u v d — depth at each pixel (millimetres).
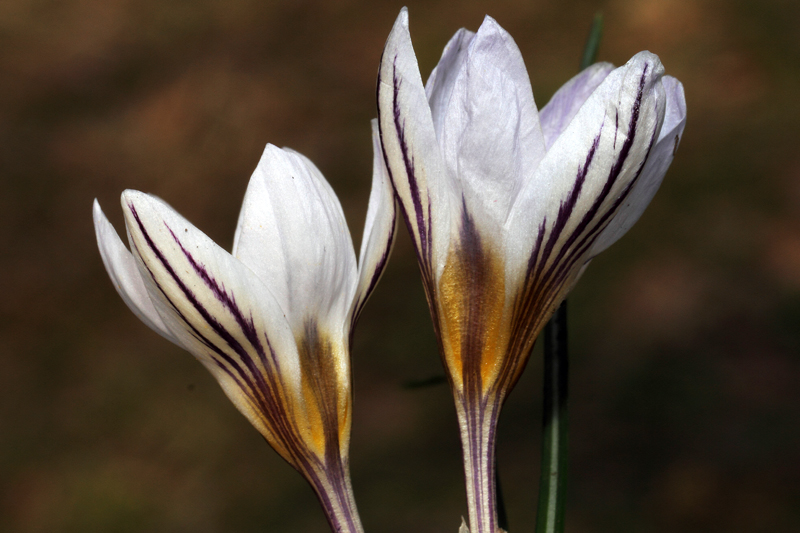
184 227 305
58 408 1008
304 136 1325
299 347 310
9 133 1476
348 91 1393
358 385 930
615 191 305
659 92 302
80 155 1407
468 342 310
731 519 714
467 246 308
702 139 1104
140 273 310
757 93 1143
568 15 1348
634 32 1291
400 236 1092
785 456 757
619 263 985
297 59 1483
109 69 1601
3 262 1229
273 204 307
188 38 1615
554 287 310
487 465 310
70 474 923
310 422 312
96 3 1798
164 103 1469
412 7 1498
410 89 304
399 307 1008
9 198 1343
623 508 743
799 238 962
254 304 308
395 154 308
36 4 1834
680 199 1036
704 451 777
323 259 308
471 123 304
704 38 1247
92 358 1073
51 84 1585
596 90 302
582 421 834
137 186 1331
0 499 906
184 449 929
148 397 999
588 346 906
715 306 909
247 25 1601
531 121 305
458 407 311
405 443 861
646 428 813
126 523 861
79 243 1258
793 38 1202
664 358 871
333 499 312
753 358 854
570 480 781
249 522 832
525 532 735
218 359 312
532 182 304
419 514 779
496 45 304
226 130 1378
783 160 1048
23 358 1086
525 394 862
